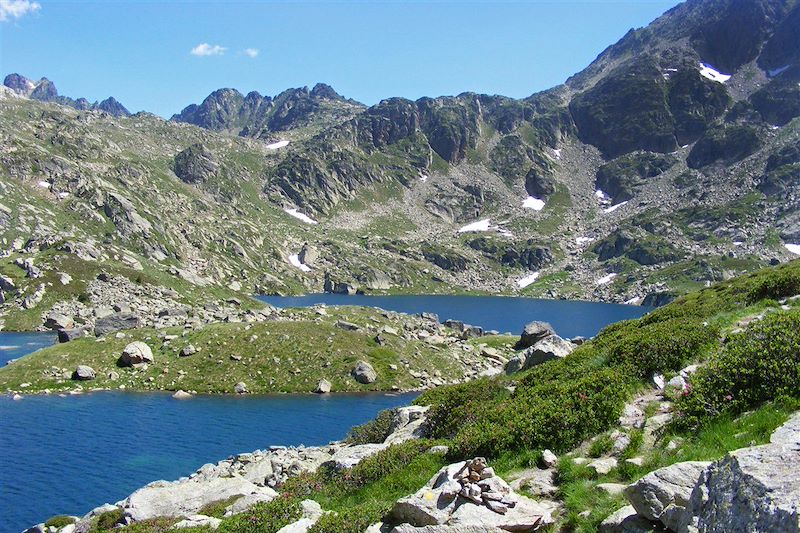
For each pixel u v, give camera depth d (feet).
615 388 66.28
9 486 167.63
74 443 208.13
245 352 325.01
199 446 209.36
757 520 25.95
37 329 475.31
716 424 49.39
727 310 110.93
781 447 30.09
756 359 52.26
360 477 77.51
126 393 280.51
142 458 194.59
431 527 44.91
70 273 577.43
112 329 370.53
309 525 58.29
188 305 580.71
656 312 131.54
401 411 123.95
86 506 155.12
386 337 372.17
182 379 299.17
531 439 63.21
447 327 508.12
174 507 94.17
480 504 46.26
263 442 216.33
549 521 44.45
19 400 262.06
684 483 36.78
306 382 304.91
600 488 46.70
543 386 81.46
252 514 68.49
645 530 36.27
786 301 100.42
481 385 105.50
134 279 611.88
